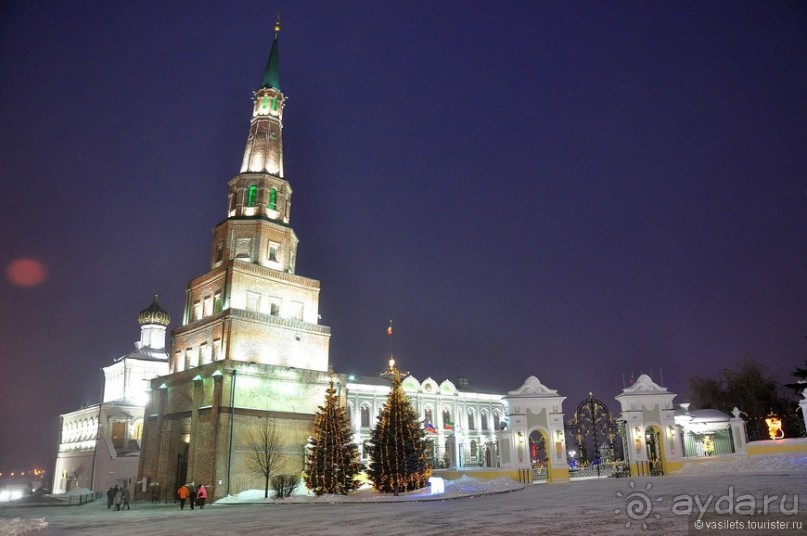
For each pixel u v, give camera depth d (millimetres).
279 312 58719
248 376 52531
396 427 46000
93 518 34625
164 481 54531
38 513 42031
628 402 50281
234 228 59750
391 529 21359
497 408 96375
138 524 29047
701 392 80000
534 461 53812
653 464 49250
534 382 51906
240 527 25000
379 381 84750
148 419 59719
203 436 51000
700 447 53938
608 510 23250
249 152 64562
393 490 44344
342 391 58969
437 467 67938
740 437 51344
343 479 46531
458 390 94625
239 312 54375
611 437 54000
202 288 60250
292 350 57469
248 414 51688
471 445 82688
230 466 49281
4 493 85562
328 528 22781
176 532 24047
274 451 51906
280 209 62688
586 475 52500
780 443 46062
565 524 19422
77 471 82062
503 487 42375
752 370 77312
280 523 26016
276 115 66812
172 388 57562
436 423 86625
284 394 54688
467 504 31766
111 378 87062
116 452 74938
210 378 52250
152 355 87250
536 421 50656
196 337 58219
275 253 60844
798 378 53219
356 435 76875
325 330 60594
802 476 34906
